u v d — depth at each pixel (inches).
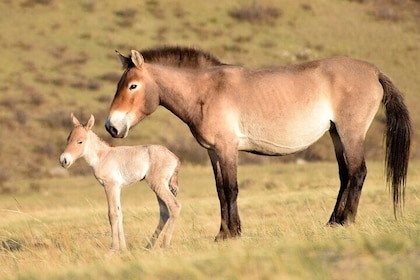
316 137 757.9
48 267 606.2
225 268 510.9
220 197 748.0
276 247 565.3
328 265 500.1
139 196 1660.9
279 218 994.1
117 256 650.8
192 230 874.8
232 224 732.0
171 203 706.2
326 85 753.0
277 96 740.0
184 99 740.7
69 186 1951.3
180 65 763.4
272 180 1782.7
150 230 896.3
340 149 776.3
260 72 750.5
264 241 632.4
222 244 648.4
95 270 558.9
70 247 761.6
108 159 718.5
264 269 496.7
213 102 736.3
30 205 1620.3
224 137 734.5
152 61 761.0
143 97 740.7
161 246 700.7
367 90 758.5
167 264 535.2
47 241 837.8
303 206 1168.2
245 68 754.8
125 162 716.0
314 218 917.2
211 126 734.5
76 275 551.8
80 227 998.4
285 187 1630.2
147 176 713.6
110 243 784.3
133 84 738.8
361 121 756.0
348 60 770.2
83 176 2271.2
